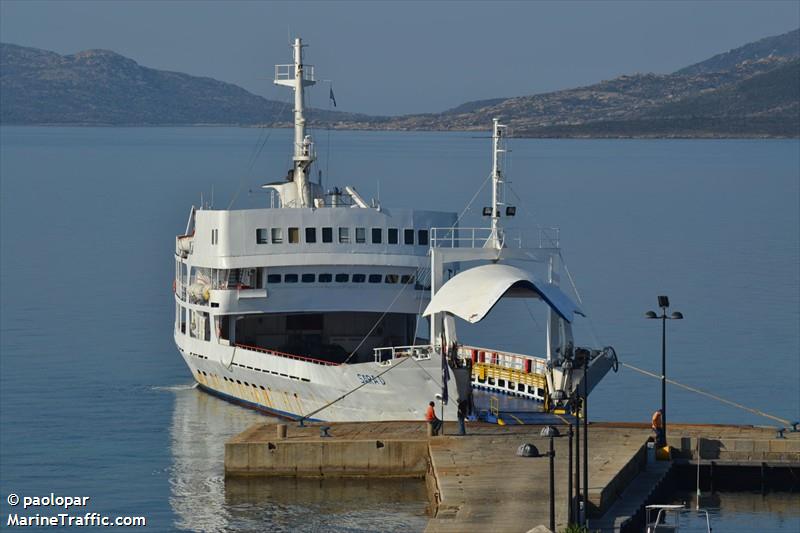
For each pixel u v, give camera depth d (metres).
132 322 178.75
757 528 95.19
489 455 98.75
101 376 147.38
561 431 106.31
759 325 174.50
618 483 93.31
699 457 104.31
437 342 117.31
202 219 133.75
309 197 139.62
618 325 175.25
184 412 132.12
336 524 97.56
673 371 149.25
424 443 103.19
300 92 140.25
